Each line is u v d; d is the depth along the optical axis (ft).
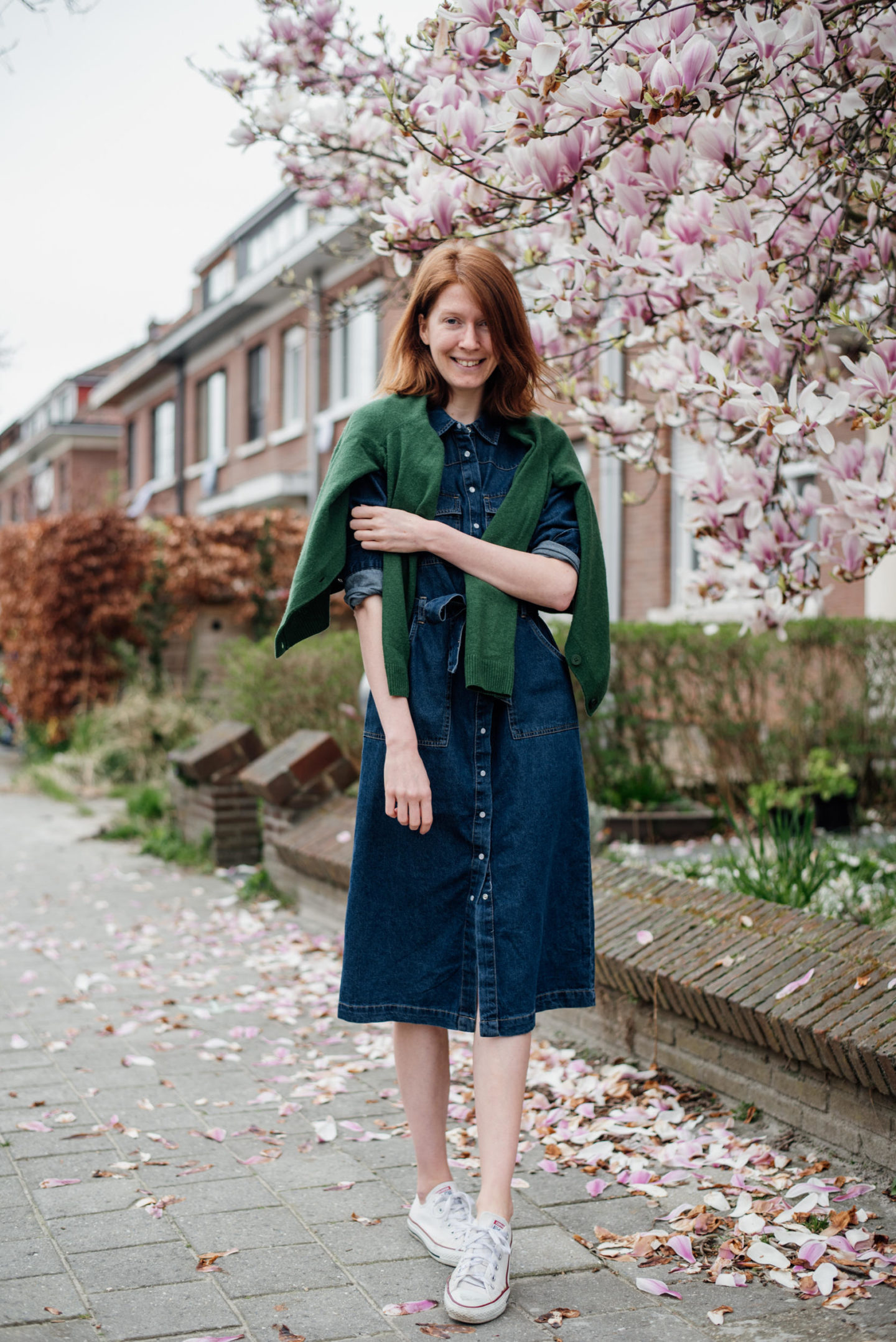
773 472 11.35
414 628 7.68
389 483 7.73
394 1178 9.16
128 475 91.66
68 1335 6.68
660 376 11.99
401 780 7.39
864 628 25.20
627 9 9.05
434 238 10.99
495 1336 6.79
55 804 36.19
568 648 7.79
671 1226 8.23
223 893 21.36
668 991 10.78
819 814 25.02
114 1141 9.88
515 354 8.02
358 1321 6.95
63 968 16.25
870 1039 8.59
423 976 7.68
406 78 13.99
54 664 44.75
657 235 11.54
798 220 11.41
